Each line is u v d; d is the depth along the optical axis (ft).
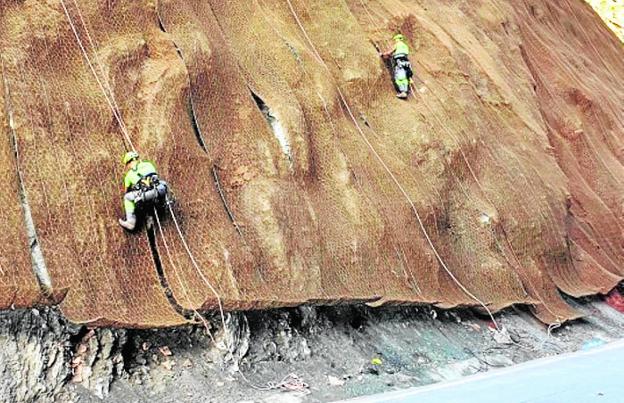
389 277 34.50
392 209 36.99
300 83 37.19
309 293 30.35
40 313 23.66
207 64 32.78
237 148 32.19
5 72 25.62
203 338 27.55
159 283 26.30
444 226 40.27
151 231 27.17
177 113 30.07
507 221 44.01
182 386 25.79
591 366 28.84
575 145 62.49
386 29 46.93
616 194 61.82
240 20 37.73
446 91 47.29
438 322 37.55
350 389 28.86
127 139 28.04
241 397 26.21
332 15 43.50
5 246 22.80
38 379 22.86
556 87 67.46
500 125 50.88
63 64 27.94
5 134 24.62
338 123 37.91
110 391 24.36
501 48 59.72
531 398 22.66
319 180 35.17
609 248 56.13
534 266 44.42
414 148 41.22
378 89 42.52
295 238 31.24
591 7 95.71
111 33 30.07
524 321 42.47
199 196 29.14
